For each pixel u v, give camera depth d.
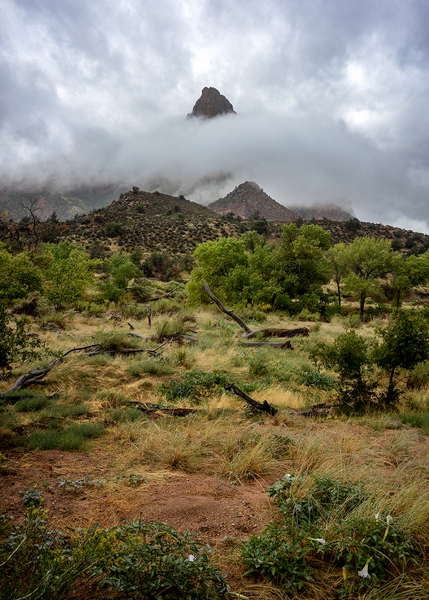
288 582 2.12
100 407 6.51
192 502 3.13
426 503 2.90
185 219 114.31
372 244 39.44
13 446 4.22
